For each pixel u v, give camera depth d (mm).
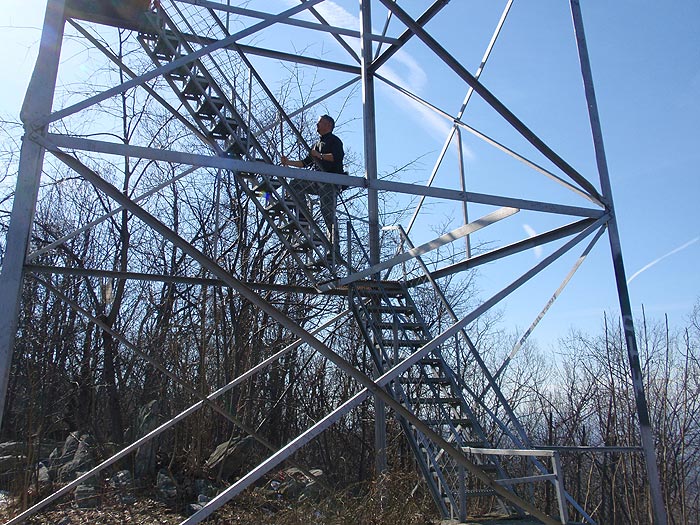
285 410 18844
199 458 12562
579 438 23719
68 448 13211
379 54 9516
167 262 20062
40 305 18688
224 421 15531
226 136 8531
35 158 4859
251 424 16094
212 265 4816
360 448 19969
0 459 11836
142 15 7680
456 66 6215
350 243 9867
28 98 4883
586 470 23297
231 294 17094
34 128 4820
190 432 13711
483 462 8008
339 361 5016
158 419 12844
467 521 6855
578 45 7211
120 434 14656
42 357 16688
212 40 8578
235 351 16391
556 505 19172
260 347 17500
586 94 7082
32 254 7629
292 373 18875
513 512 7484
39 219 19156
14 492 10555
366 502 7207
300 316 18359
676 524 20938
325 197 9008
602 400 24516
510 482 6891
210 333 15484
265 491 11508
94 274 7648
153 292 18922
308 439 4938
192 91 8211
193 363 15555
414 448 7656
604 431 23250
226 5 8477
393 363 8242
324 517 7477
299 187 8758
